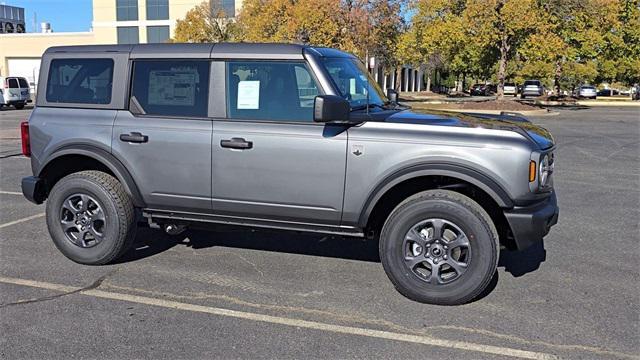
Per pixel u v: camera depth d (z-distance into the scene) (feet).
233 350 12.45
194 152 16.21
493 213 15.78
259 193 15.88
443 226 14.61
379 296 15.48
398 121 15.10
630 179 33.78
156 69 16.76
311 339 12.97
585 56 118.62
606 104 129.70
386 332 13.33
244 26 128.57
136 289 15.93
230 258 18.63
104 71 17.28
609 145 50.24
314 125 15.34
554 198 15.75
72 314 14.25
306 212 15.62
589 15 92.12
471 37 89.45
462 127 14.62
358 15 104.22
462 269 14.57
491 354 12.31
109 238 17.34
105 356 12.16
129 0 189.78
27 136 18.10
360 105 16.29
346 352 12.37
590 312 14.47
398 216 14.90
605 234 21.81
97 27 192.65
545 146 14.70
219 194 16.24
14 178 33.35
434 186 15.71
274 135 15.51
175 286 16.17
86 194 17.40
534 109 95.55
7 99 107.76
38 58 195.00
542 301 15.17
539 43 86.79
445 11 94.22
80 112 17.40
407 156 14.61
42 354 12.23
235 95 16.07
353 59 18.15
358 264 18.12
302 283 16.43
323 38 103.96
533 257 18.94
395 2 109.19
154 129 16.56
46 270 17.38
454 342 12.85
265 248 19.71
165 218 17.22
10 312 14.34
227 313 14.37
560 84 171.94
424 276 14.96
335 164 15.10
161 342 12.80
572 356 12.23
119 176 17.02
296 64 15.55
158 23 188.34
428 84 275.80
